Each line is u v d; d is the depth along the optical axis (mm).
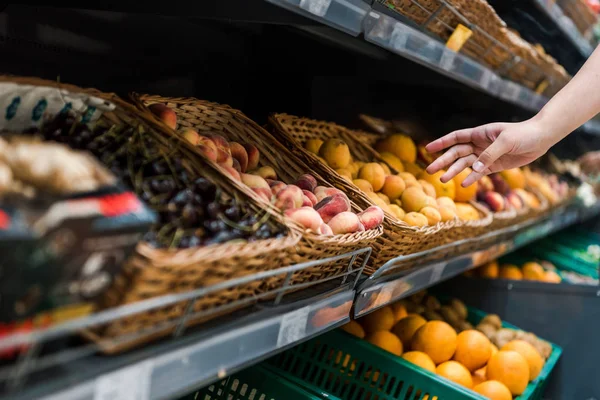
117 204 634
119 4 1251
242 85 1865
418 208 1628
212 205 872
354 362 1613
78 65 1371
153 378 711
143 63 1530
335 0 1095
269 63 1929
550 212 2902
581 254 3748
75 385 619
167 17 1549
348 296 1182
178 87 1646
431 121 2715
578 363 2373
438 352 1711
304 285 1024
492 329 2113
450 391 1471
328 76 2150
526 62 2152
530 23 2848
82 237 594
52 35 1300
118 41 1450
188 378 766
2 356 570
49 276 580
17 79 874
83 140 872
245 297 915
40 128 903
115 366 675
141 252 664
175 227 798
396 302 1958
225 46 1766
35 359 604
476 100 2812
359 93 2342
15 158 582
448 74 1664
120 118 985
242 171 1271
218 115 1394
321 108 2170
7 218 544
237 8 1189
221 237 840
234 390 1449
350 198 1399
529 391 1818
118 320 675
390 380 1609
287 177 1393
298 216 1045
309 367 1729
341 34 1752
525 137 1439
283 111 2016
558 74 2557
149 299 701
